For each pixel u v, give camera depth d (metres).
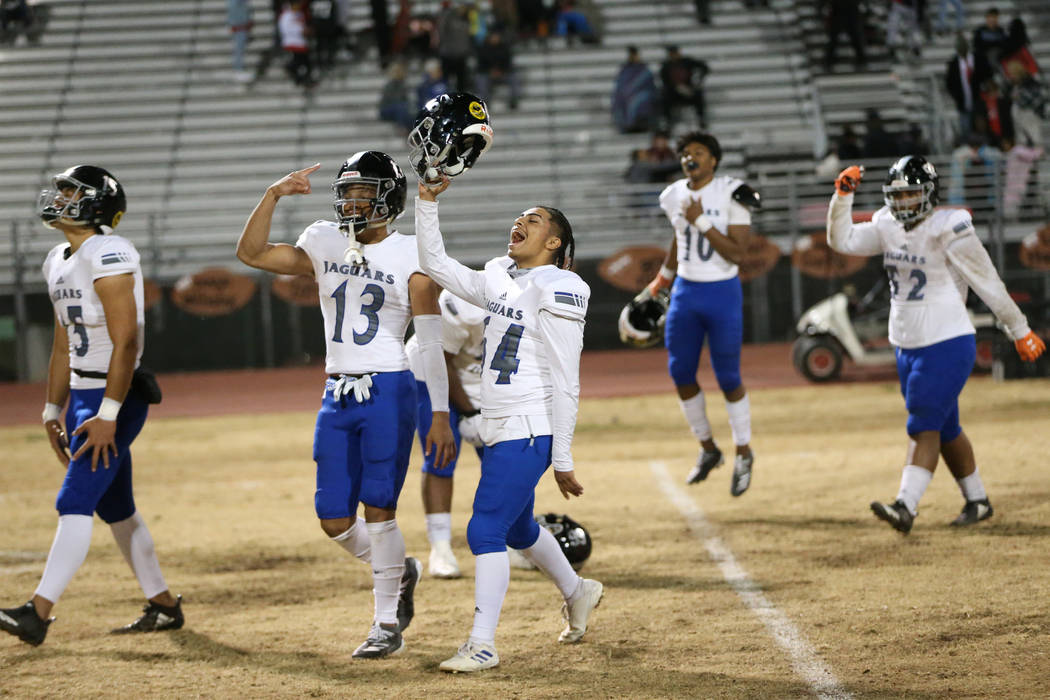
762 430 48.97
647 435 49.84
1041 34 96.50
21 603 24.44
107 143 92.88
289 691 17.86
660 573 25.00
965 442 27.73
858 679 17.36
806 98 92.38
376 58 98.62
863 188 78.12
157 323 79.00
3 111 95.38
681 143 31.16
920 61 93.50
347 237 19.48
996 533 26.84
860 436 45.19
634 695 17.05
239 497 38.28
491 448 18.52
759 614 21.28
